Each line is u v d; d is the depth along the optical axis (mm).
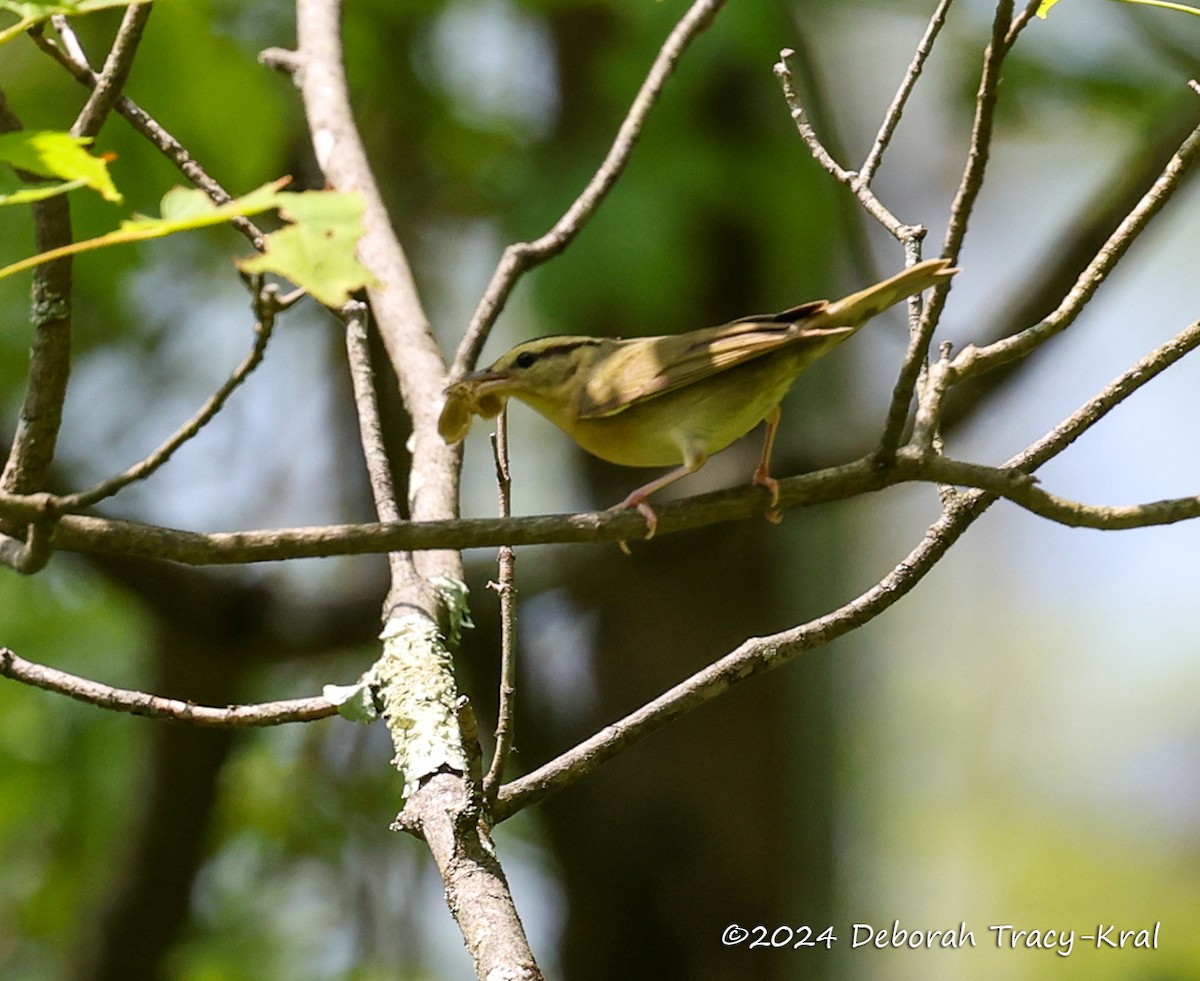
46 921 12469
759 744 11953
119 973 11062
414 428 7441
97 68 10648
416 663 5969
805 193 10922
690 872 11641
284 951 12664
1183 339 5223
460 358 7574
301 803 12734
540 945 13172
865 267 11109
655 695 11844
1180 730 26984
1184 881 23547
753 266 11492
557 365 7066
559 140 11578
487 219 12453
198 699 10648
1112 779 26484
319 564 13047
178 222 3404
